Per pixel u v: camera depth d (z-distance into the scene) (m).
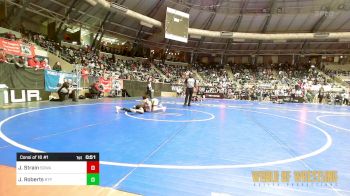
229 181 2.87
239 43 39.81
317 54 40.12
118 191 2.52
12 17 19.66
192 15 34.00
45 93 13.25
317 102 27.81
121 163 3.37
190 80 14.20
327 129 7.12
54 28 25.56
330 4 31.14
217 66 42.16
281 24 35.62
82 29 29.61
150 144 4.53
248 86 34.94
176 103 16.58
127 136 5.15
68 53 23.83
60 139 4.61
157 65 37.44
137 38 34.81
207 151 4.15
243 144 4.77
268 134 5.96
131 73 28.97
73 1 23.62
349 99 24.72
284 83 35.47
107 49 33.94
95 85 17.31
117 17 29.67
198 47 40.25
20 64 11.46
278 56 43.06
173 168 3.24
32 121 6.59
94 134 5.21
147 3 29.48
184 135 5.50
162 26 31.31
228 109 13.47
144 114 9.37
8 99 10.72
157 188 2.62
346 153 4.27
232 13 34.00
